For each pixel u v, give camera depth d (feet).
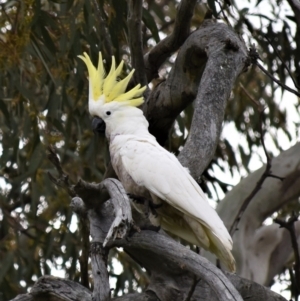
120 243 24.64
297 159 42.42
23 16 37.96
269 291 30.63
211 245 26.27
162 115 34.94
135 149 27.86
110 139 29.63
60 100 40.19
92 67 30.63
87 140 44.24
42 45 39.19
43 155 39.65
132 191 27.91
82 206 26.91
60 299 27.07
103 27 38.40
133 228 23.97
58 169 24.52
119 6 37.73
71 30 37.52
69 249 41.91
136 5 33.83
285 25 44.29
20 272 43.42
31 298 27.40
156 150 27.76
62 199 42.68
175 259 23.22
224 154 47.73
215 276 21.98
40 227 43.73
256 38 44.45
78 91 38.47
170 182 26.48
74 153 43.80
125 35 39.42
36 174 41.34
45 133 39.96
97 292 24.72
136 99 29.96
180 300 28.58
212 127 29.55
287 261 43.16
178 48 36.42
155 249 23.90
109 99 29.91
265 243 42.57
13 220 44.75
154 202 27.27
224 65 31.19
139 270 43.16
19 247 43.75
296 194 42.37
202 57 33.42
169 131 36.52
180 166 27.32
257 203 42.29
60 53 38.32
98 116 29.84
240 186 42.80
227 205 42.39
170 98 34.37
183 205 25.96
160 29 50.49
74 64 39.55
